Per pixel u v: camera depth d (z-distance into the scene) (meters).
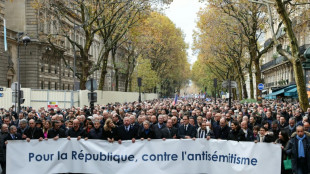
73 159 9.98
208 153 9.96
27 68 47.12
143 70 68.69
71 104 31.38
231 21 35.25
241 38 34.69
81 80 31.22
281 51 17.03
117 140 10.56
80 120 12.09
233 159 9.82
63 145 9.95
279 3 16.06
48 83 51.84
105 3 28.25
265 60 72.25
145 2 30.48
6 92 29.94
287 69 51.34
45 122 11.77
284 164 9.68
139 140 10.00
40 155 9.89
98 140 9.98
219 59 53.38
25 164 9.84
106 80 82.44
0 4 42.72
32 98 31.20
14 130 10.48
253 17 29.38
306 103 16.47
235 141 9.83
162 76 83.94
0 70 42.25
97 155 9.95
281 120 13.15
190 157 9.98
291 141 9.62
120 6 31.33
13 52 45.78
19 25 47.19
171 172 9.98
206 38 44.84
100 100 34.69
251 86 37.38
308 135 9.63
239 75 43.53
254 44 30.45
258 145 9.69
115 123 12.27
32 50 47.12
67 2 36.22
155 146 9.98
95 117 10.64
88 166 9.98
